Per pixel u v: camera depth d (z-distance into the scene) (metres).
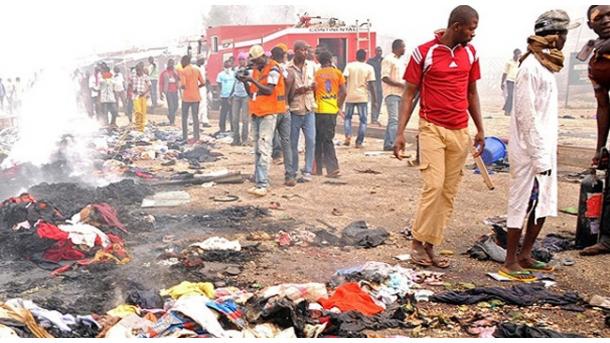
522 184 5.52
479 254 6.16
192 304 4.34
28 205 6.82
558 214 7.97
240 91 14.76
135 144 14.96
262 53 9.06
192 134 17.52
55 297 5.05
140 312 4.61
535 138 5.37
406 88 5.90
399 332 4.45
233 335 4.12
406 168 11.28
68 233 6.17
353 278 5.42
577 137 15.07
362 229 6.97
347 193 9.18
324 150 10.45
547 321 4.65
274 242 6.71
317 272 5.77
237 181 10.12
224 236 6.94
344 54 23.52
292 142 9.82
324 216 7.84
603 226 6.25
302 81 9.77
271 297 4.68
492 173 10.71
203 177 10.05
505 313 4.80
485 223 7.42
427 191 5.84
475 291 5.14
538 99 5.38
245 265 5.96
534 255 6.05
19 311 4.15
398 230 7.22
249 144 15.17
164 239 6.84
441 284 5.44
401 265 5.99
